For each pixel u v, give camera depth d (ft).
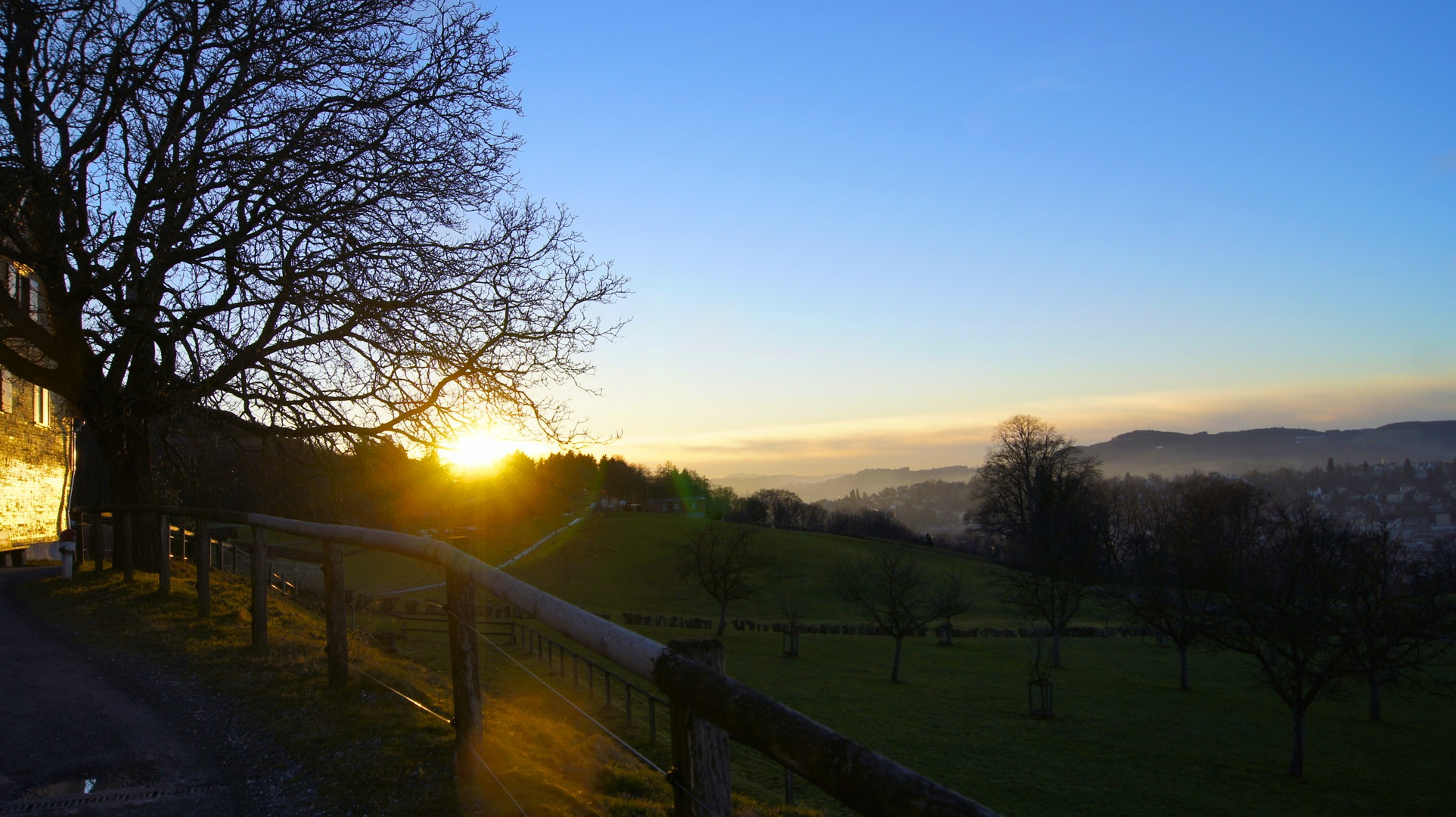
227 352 40.19
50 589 47.26
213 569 54.44
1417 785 82.02
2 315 42.39
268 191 41.50
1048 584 165.68
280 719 20.35
